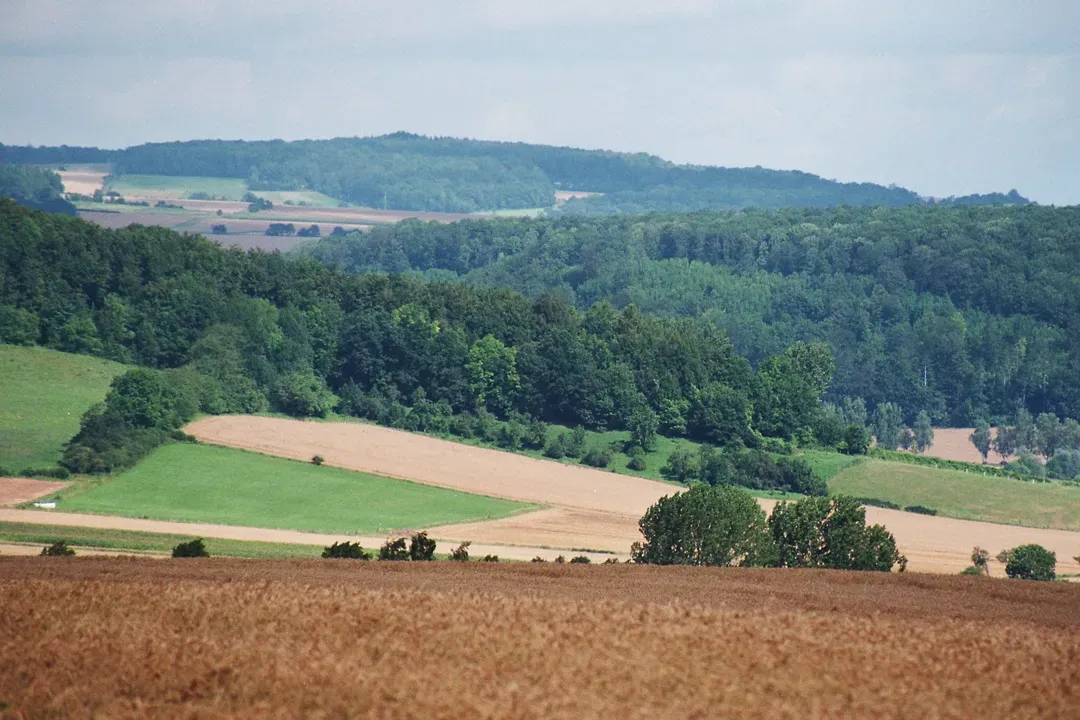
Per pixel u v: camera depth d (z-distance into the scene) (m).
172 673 83.75
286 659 86.38
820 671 87.06
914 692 83.44
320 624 97.56
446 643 91.31
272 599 108.25
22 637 93.62
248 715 75.75
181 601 107.06
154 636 93.25
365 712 75.75
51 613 101.75
